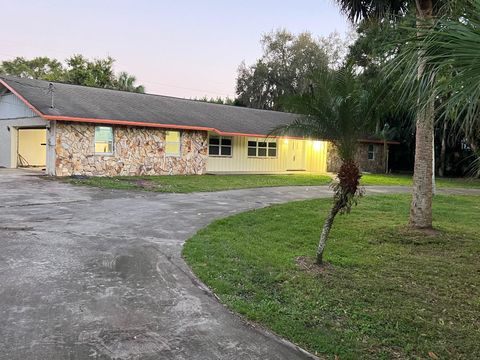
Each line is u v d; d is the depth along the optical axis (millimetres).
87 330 3426
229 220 8430
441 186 20234
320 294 4527
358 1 8758
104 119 15945
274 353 3232
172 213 9195
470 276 5379
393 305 4316
